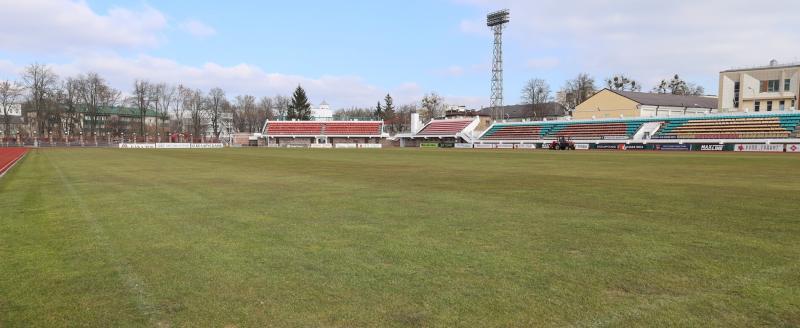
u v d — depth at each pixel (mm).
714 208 9336
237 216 8773
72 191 13156
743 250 5930
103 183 15406
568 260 5555
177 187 13953
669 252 5875
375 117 133500
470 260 5598
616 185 13836
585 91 103812
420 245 6359
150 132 123062
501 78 85062
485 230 7324
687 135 54719
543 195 11578
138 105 103562
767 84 60375
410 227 7602
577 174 18156
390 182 15156
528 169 21250
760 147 45938
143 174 19125
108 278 5070
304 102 124562
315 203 10398
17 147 76875
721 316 3906
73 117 97438
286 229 7516
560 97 112938
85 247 6430
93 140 93375
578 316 3945
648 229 7301
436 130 92062
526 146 68875
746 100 61875
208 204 10375
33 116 95438
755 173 18172
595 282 4766
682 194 11594
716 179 15656
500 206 9805
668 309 4062
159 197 11664
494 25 84312
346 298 4406
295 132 101062
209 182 15477
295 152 50781
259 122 133750
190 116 121750
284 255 5910
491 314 4004
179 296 4512
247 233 7238
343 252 6027
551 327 3746
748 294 4383
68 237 7066
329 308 4172
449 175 17938
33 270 5367
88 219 8594
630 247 6148
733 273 5000
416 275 5055
